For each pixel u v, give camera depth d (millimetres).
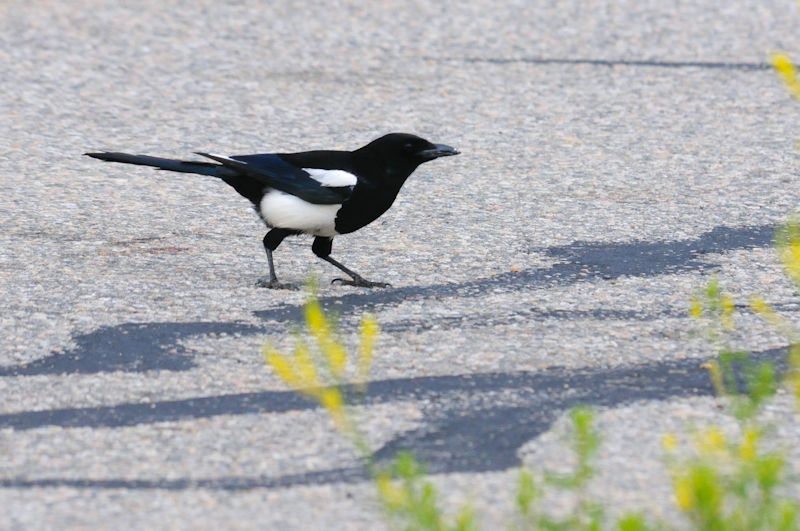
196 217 13797
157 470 7820
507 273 11953
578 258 12375
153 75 19781
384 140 11500
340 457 7969
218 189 14875
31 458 8000
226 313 10773
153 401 8898
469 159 16078
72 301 10992
